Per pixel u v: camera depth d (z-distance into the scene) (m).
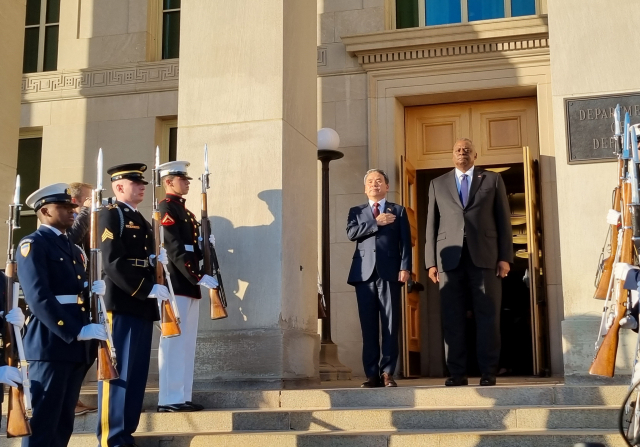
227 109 8.50
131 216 6.48
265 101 8.39
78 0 12.69
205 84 8.61
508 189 12.44
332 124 11.43
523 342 12.68
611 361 5.09
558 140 7.71
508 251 7.84
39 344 5.62
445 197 7.99
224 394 7.36
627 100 7.61
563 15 7.88
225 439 6.27
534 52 10.85
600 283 6.26
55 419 5.62
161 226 6.87
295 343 8.16
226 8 8.68
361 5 11.58
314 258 8.84
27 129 12.57
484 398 6.72
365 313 8.06
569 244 7.52
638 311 5.07
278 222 8.14
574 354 7.28
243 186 8.30
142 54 12.31
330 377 9.77
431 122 11.70
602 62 7.73
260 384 7.87
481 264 7.70
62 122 12.37
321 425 6.55
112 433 6.16
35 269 5.57
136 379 6.34
